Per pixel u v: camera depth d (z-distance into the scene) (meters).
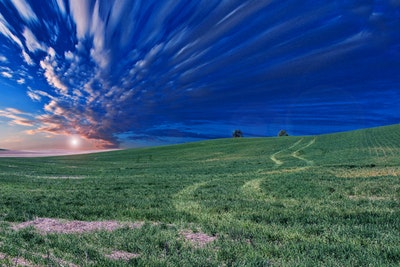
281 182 17.53
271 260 5.19
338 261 5.03
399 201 10.95
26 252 5.54
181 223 8.30
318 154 45.72
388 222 7.60
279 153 53.31
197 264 4.98
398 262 4.88
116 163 56.44
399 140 51.00
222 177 23.56
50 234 7.05
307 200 11.96
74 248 5.81
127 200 12.91
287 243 6.07
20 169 41.84
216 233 7.22
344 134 72.25
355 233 6.71
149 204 11.66
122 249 6.02
